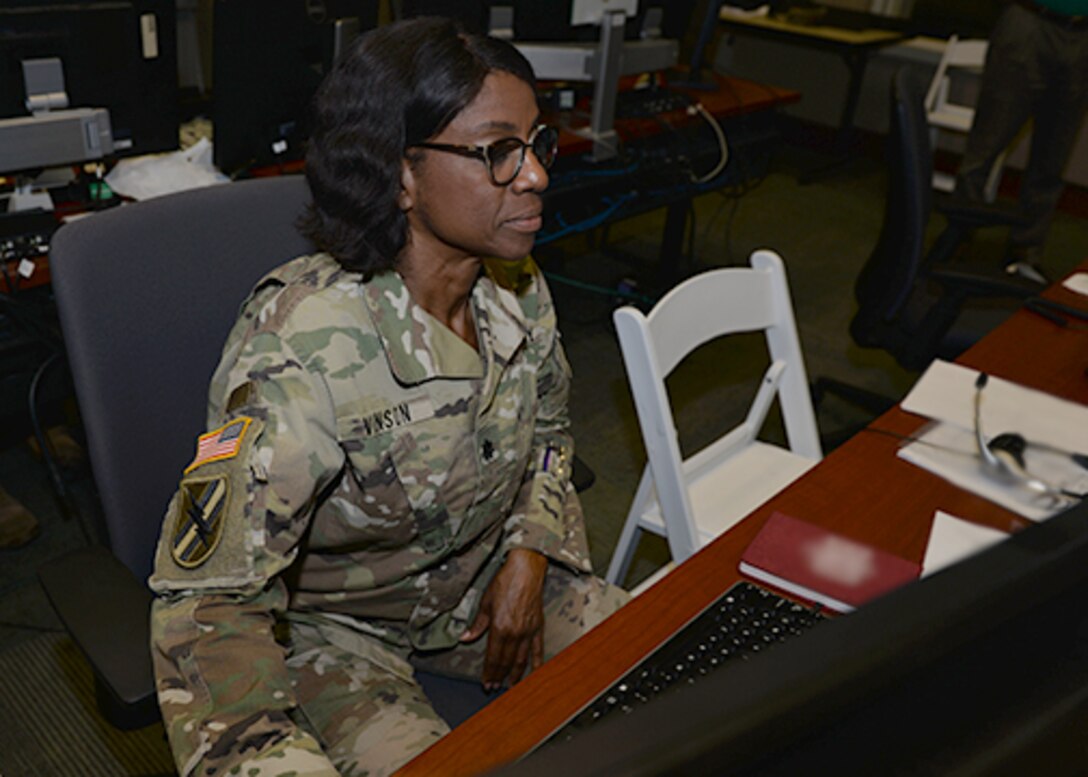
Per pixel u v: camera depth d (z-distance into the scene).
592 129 2.67
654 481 1.55
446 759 0.90
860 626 0.27
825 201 4.73
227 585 0.93
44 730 1.78
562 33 2.62
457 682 1.27
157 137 2.06
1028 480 1.35
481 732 0.93
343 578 1.15
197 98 2.83
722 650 1.02
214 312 1.20
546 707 0.96
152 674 0.95
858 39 4.62
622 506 2.46
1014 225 2.36
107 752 1.75
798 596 1.11
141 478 1.16
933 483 1.36
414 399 1.05
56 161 1.83
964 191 4.00
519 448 1.17
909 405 1.53
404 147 1.00
